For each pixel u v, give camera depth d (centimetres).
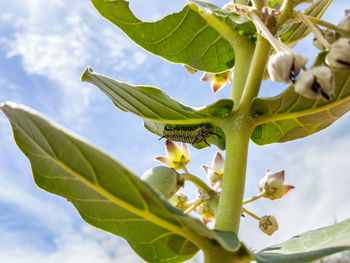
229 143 22
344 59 18
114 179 18
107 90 28
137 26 30
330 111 23
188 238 19
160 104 25
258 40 23
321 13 29
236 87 26
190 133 27
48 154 19
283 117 23
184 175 24
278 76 18
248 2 28
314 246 20
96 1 29
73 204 22
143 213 18
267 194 28
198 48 30
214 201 25
